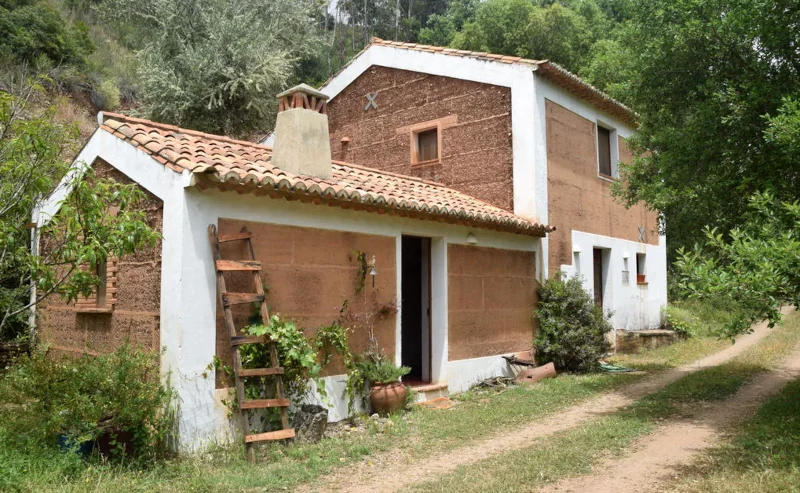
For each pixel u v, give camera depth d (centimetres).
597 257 1359
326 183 731
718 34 748
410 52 1260
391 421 711
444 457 590
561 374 1068
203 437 584
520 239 1073
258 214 662
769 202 589
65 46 2034
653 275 1609
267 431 637
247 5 2205
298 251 702
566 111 1204
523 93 1095
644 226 1568
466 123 1173
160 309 610
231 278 635
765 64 739
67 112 1783
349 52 3891
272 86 2102
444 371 900
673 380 999
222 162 654
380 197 752
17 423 527
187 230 595
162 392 546
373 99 1321
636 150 1065
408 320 1088
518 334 1058
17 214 530
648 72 827
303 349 641
